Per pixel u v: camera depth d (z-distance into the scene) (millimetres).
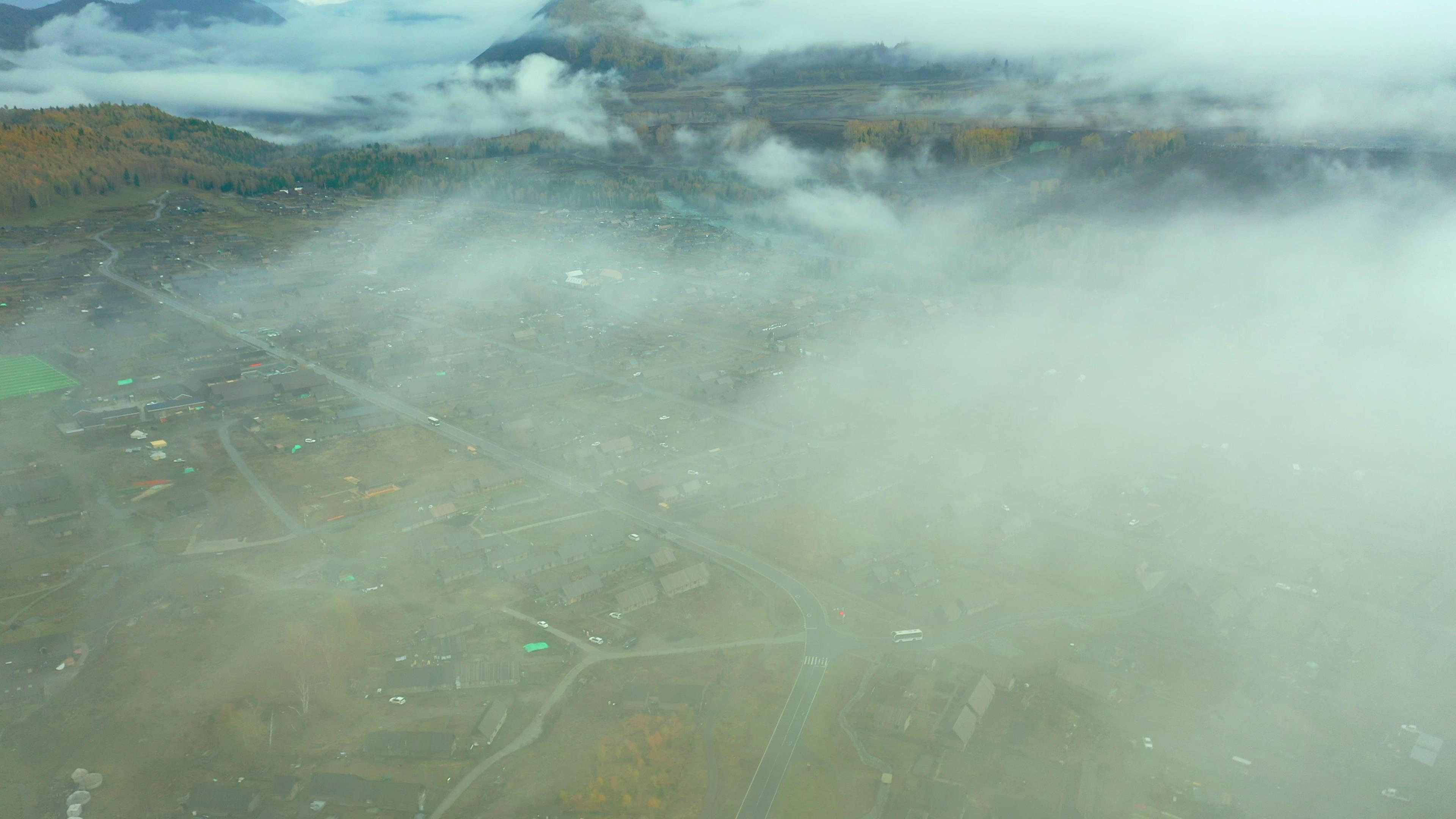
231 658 151125
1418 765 131625
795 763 131375
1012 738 136750
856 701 145375
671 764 130250
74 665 148125
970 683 149375
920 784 128000
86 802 120312
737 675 150500
